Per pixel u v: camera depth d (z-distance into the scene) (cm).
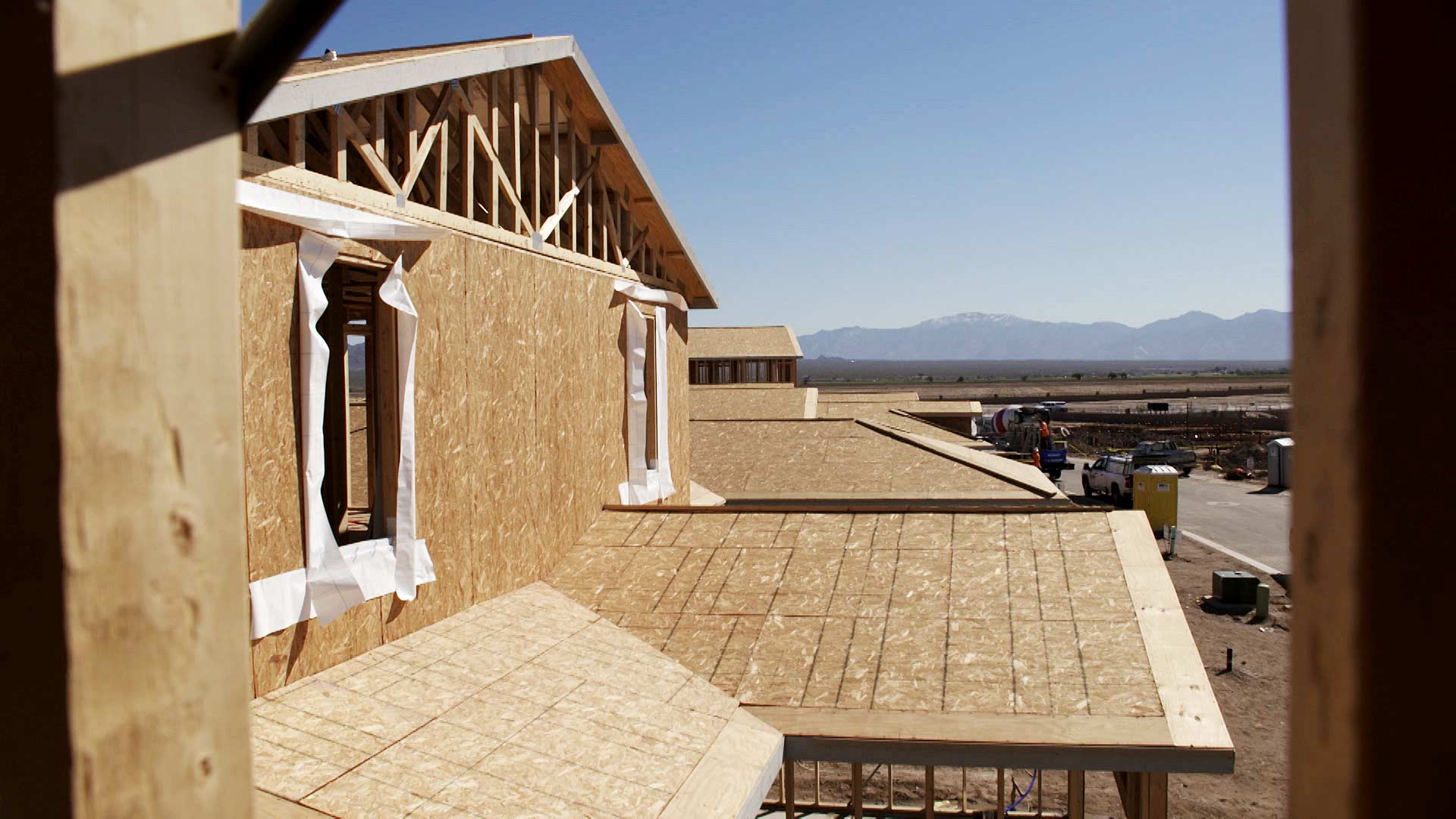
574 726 653
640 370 1288
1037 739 648
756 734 673
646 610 883
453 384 812
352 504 1263
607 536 1071
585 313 1114
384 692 650
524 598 905
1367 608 86
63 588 121
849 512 1036
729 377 4816
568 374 1061
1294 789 100
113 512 125
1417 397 84
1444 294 83
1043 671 723
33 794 122
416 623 762
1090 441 6194
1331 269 90
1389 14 83
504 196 1051
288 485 608
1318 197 92
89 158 122
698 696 729
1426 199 83
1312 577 95
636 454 1265
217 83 137
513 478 920
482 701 666
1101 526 934
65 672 121
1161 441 5741
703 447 2136
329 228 631
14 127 119
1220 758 626
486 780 563
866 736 669
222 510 138
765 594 890
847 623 821
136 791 127
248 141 581
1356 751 88
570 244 1117
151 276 129
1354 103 85
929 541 951
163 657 131
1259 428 6744
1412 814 85
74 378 121
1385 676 86
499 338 895
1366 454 85
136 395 128
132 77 126
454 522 815
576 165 1169
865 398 5016
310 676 640
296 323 613
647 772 604
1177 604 796
